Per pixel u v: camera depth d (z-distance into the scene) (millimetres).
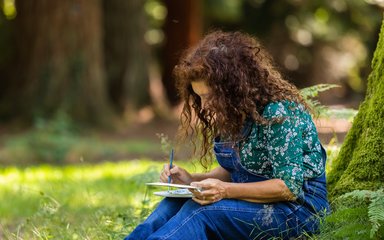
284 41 30297
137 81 22984
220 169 4980
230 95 4371
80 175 12461
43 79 20469
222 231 4320
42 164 16125
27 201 9148
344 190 5145
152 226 4387
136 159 16578
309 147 4523
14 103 20734
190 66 4398
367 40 30625
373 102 5297
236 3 28641
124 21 22906
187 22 25703
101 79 20984
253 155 4449
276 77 4559
